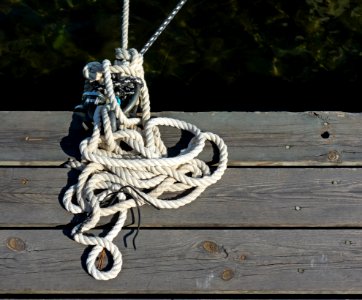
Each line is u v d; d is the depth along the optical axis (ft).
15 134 5.98
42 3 8.66
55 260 5.47
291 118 6.09
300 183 5.79
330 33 8.54
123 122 5.76
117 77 6.01
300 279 5.45
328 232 5.61
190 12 8.63
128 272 5.44
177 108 7.78
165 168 5.66
